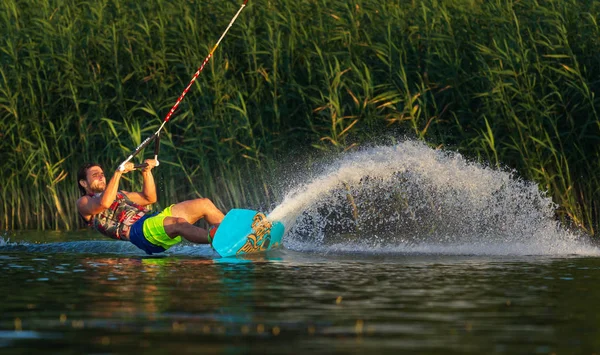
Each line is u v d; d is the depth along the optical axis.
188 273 21.19
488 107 34.94
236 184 37.25
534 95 35.47
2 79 40.03
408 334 13.53
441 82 36.47
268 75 37.94
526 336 13.45
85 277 20.41
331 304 16.28
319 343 12.88
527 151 34.44
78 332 13.70
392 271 21.56
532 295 17.45
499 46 36.12
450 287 18.61
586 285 18.95
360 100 36.38
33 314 15.26
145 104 38.25
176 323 14.38
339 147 35.75
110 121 36.94
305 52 38.09
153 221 26.91
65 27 40.47
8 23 40.69
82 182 28.47
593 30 35.62
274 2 40.06
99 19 40.22
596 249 27.64
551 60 35.81
